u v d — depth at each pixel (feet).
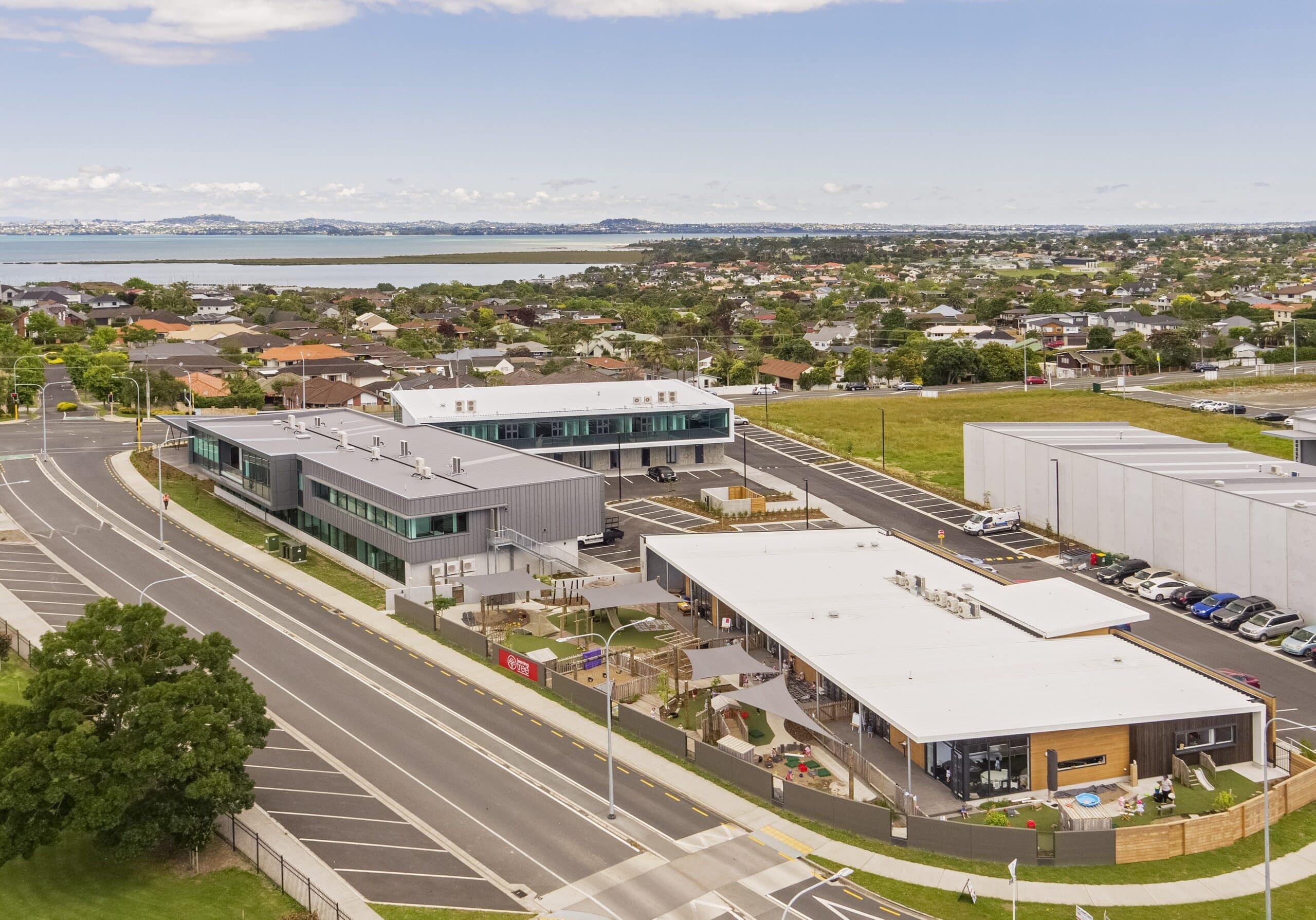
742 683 213.05
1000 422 510.17
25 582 269.44
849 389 650.02
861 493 383.24
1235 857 152.25
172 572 281.95
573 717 200.23
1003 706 171.32
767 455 442.91
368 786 173.47
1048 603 218.38
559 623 250.98
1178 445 331.98
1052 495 331.77
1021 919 137.39
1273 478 281.13
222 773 142.41
